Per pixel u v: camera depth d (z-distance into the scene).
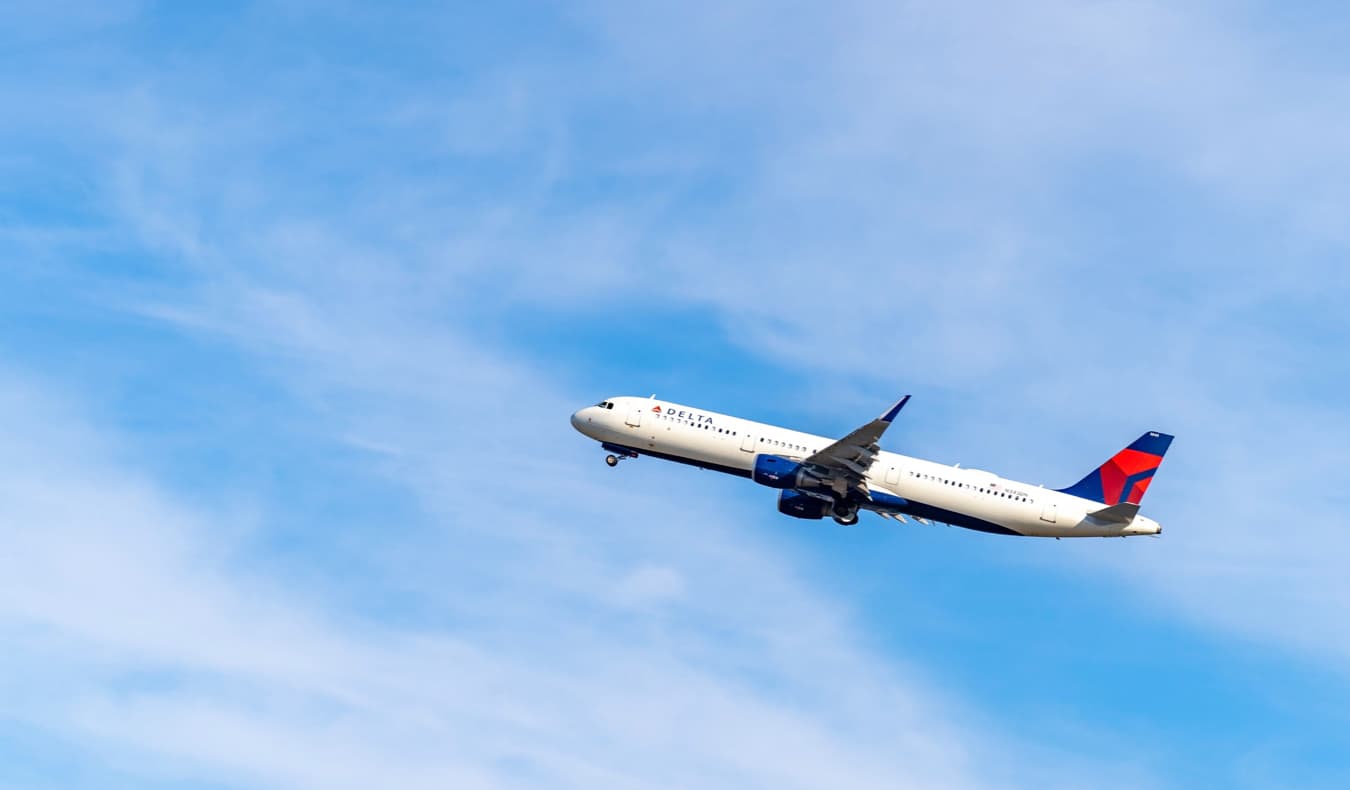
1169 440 178.12
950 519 177.00
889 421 161.50
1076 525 175.38
